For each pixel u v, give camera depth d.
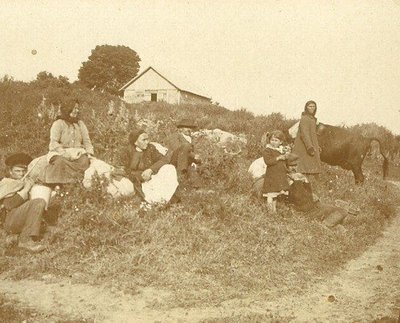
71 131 8.61
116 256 6.25
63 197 7.63
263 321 4.77
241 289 5.65
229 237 7.16
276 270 6.30
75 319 4.65
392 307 5.32
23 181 6.80
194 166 9.18
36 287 5.48
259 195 9.01
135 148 8.55
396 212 11.50
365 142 12.92
